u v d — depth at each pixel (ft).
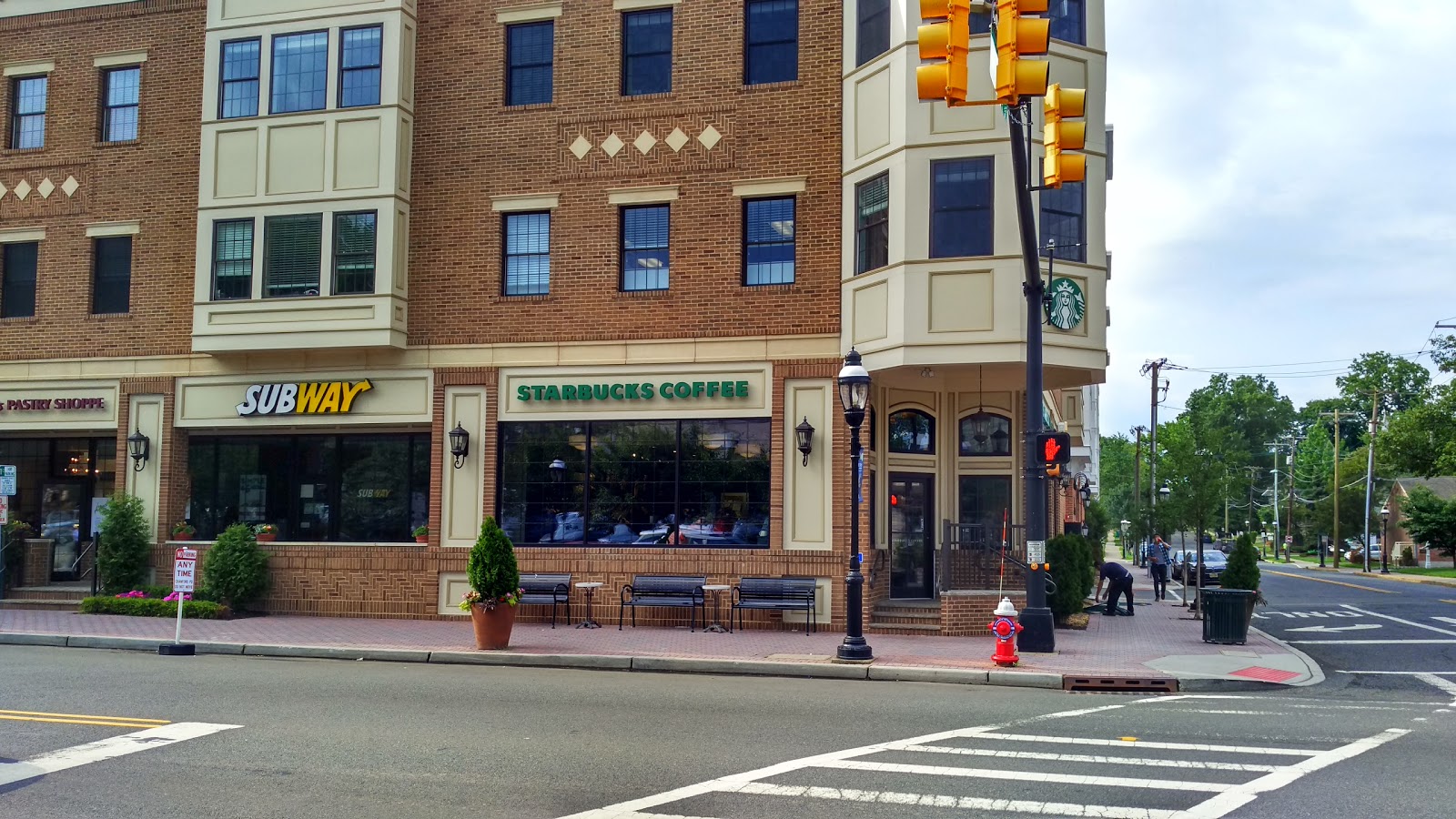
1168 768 28.94
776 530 64.64
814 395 65.16
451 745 31.63
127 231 77.05
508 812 24.43
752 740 32.78
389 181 70.54
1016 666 48.98
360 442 73.82
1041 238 60.59
